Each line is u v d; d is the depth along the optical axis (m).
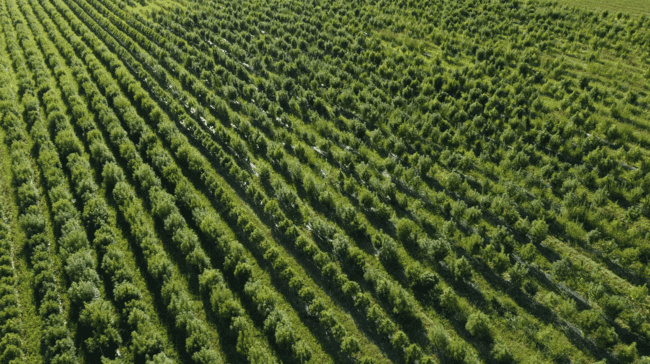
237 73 49.47
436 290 24.66
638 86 43.66
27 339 22.52
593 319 21.59
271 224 30.27
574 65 48.38
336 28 61.81
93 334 22.19
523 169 33.78
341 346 21.64
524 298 24.58
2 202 30.64
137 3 75.56
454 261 25.62
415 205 30.06
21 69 46.91
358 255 26.08
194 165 33.66
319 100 42.12
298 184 34.03
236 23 62.97
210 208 31.17
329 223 30.36
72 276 24.34
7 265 25.19
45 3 70.56
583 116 39.72
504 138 36.50
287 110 43.53
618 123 38.19
